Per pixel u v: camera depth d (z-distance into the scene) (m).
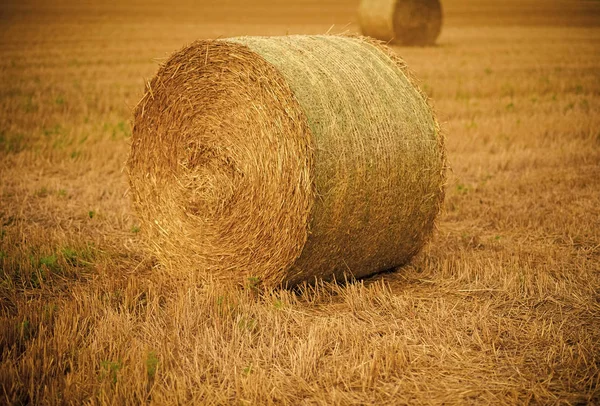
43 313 5.80
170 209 7.39
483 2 60.81
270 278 6.55
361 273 7.19
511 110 17.03
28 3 49.19
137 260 7.79
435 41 32.12
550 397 4.68
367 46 7.34
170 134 7.29
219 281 7.00
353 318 5.98
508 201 9.97
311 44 6.91
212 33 34.59
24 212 9.32
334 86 6.46
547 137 14.21
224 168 6.81
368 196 6.50
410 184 6.85
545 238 8.43
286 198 6.26
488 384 4.88
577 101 18.05
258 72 6.39
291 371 5.03
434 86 20.25
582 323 5.89
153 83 7.43
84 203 9.80
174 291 6.73
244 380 4.77
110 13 46.16
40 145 13.10
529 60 26.11
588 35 36.50
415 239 7.31
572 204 9.68
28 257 7.27
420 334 5.71
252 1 58.72
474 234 8.63
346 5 56.53
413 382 4.91
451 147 13.42
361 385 4.87
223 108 6.75
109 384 4.66
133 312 5.97
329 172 6.18
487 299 6.52
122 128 14.38
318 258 6.54
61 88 19.47
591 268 7.23
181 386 4.73
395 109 6.81
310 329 5.55
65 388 4.66
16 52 27.14
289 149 6.18
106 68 23.77
